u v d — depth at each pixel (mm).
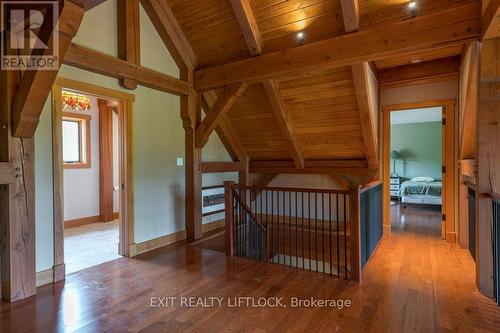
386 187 4895
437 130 8586
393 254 3859
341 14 3170
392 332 2080
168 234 4379
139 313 2348
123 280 3002
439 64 4422
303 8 3289
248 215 4539
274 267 3377
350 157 4957
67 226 5469
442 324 2178
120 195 3828
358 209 2945
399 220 6066
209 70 4254
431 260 3609
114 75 3475
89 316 2303
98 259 3668
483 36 2480
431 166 8680
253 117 4930
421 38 2785
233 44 3994
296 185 5918
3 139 2531
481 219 2660
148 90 4043
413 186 7676
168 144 4359
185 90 4328
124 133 3766
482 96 2598
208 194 5375
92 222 5895
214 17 3820
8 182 2506
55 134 2998
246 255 4230
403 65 4680
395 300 2553
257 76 3771
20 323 2205
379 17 3006
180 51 4230
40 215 2885
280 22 3498
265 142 5387
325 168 5184
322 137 4734
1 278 2580
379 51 2979
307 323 2197
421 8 2801
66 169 5465
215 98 4980
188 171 4559
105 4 3459
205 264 3480
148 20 3939
